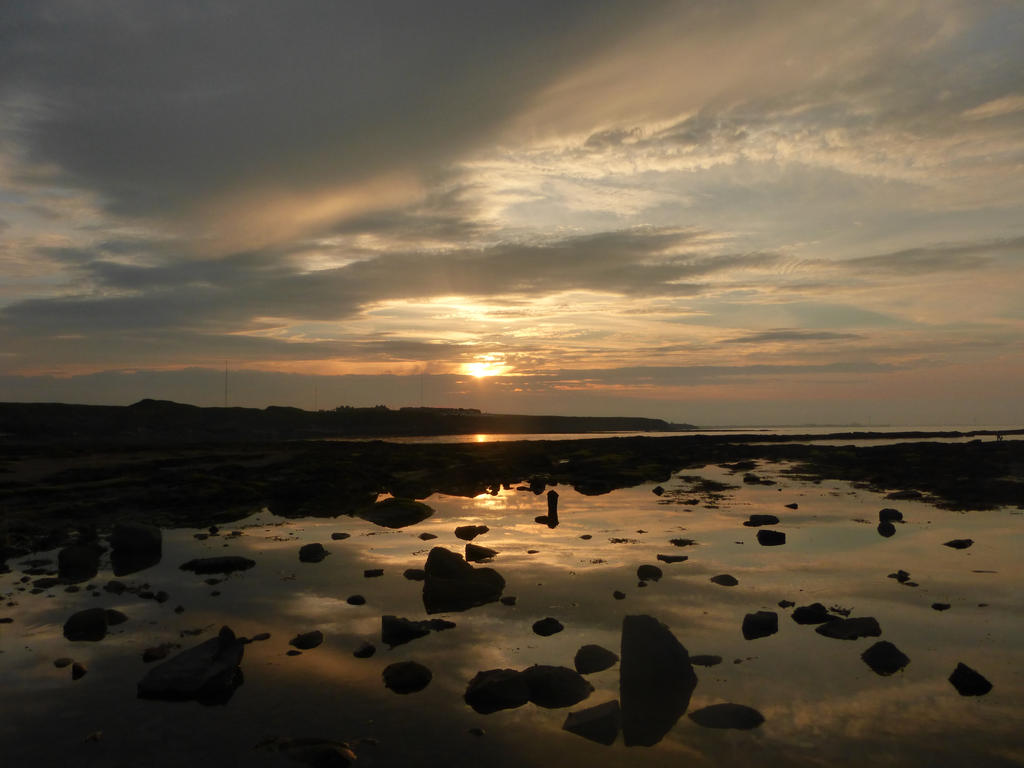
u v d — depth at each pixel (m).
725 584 12.53
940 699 7.55
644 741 6.66
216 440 105.88
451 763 6.25
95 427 97.31
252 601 11.74
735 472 37.50
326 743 6.41
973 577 12.91
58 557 15.48
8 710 7.42
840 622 10.01
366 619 10.67
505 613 10.93
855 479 32.31
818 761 6.28
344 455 44.81
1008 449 46.75
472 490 29.62
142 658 9.02
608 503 24.70
